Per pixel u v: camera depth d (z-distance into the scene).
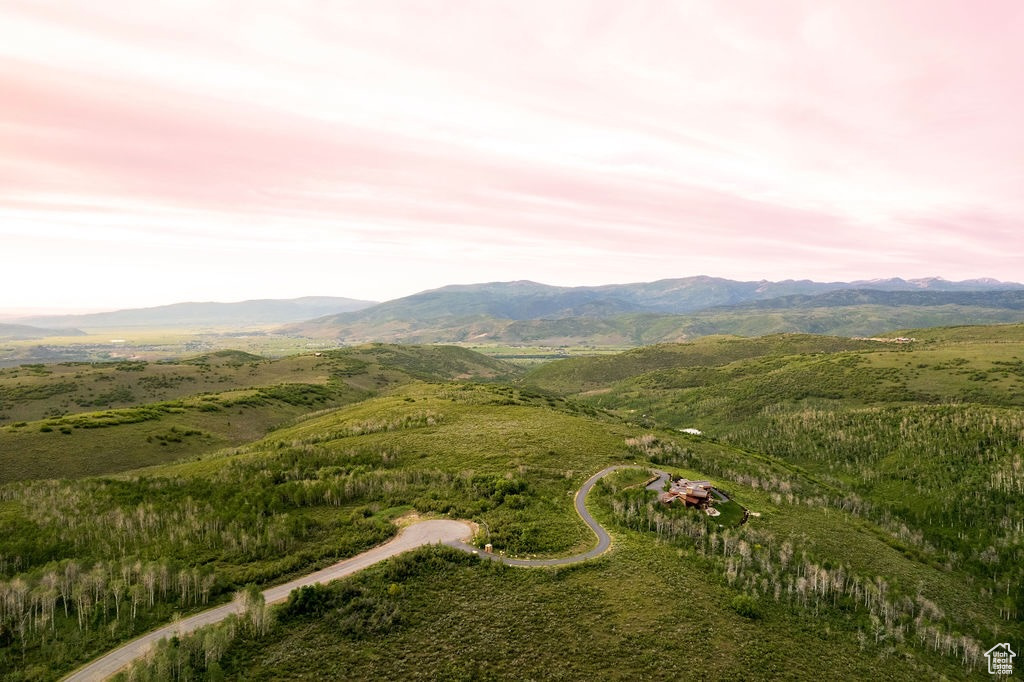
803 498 119.31
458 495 89.25
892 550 100.31
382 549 70.31
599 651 53.03
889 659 61.59
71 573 57.97
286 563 64.44
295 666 47.94
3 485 102.06
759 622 62.25
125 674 45.03
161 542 70.00
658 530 82.12
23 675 45.50
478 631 54.59
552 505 87.81
